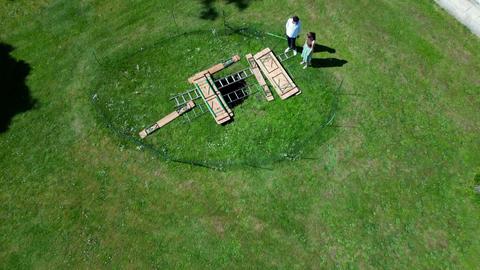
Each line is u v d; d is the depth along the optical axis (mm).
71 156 13258
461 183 12625
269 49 14352
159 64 14523
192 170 12961
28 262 12055
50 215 12562
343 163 12914
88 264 12008
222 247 12055
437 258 11805
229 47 14695
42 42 14984
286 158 12992
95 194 12766
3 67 14555
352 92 13852
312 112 13609
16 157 13289
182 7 15422
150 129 13445
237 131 13422
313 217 12312
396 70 14180
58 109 13906
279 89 13789
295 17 12977
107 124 13625
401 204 12414
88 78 14336
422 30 14844
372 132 13281
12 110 13906
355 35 14758
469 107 13672
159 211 12523
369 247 11953
